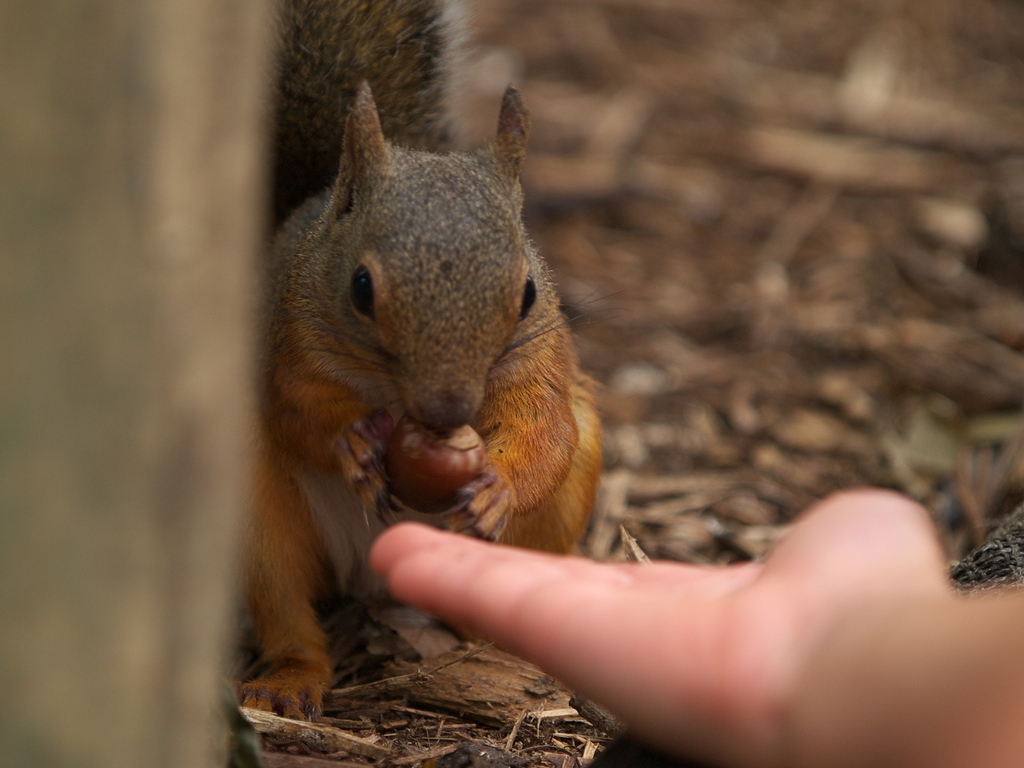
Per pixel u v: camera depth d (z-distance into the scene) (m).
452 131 7.63
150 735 2.53
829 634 2.87
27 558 2.34
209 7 2.35
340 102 6.95
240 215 2.52
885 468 8.52
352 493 5.97
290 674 5.51
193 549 2.52
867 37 15.95
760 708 2.90
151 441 2.40
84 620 2.40
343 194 5.39
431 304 4.62
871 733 2.61
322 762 4.60
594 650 3.22
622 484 8.11
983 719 2.39
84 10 2.20
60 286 2.29
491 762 4.75
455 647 6.02
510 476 5.42
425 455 4.81
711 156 13.21
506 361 5.32
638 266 11.30
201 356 2.46
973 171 13.16
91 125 2.25
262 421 5.76
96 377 2.33
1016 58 15.82
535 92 13.91
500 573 3.56
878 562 3.11
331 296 5.26
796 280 11.23
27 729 2.39
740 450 8.74
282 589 5.79
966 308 10.84
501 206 5.01
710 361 9.96
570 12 15.65
